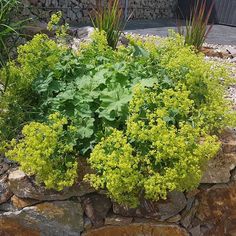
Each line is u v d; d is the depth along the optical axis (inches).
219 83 111.1
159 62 105.6
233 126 99.0
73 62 102.3
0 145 92.8
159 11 314.0
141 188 86.3
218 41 225.1
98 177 83.1
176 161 84.0
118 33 155.7
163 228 92.7
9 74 104.1
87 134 88.9
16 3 155.3
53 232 92.0
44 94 100.3
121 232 92.0
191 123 93.9
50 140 84.1
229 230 99.7
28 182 88.9
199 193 94.9
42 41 107.3
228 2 304.5
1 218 91.7
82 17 237.3
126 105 90.4
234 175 96.7
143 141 83.7
